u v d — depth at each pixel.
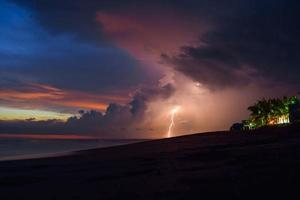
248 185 10.43
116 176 16.34
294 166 12.63
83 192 12.83
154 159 22.59
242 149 21.88
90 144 100.88
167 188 11.62
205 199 9.58
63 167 22.84
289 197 8.76
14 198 13.03
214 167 15.55
